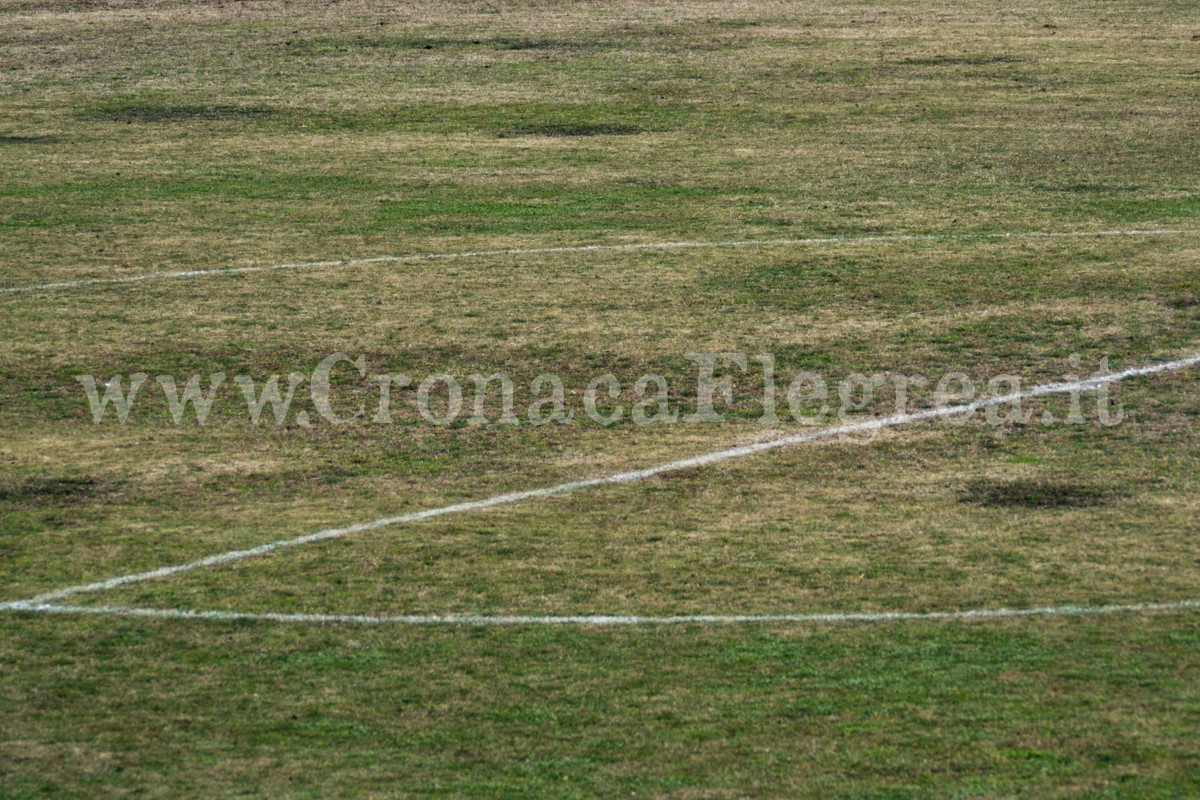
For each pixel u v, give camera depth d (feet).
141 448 117.29
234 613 88.79
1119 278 160.66
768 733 74.33
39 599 90.58
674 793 69.26
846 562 95.04
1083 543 97.40
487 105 255.70
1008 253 171.12
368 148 228.02
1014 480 109.29
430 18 333.21
